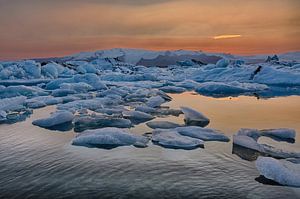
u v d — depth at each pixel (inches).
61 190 215.8
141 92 807.1
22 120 475.2
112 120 436.5
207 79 1284.4
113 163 265.3
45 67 1284.4
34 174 244.5
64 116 443.8
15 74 1176.2
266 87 954.1
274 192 209.5
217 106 602.5
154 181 228.2
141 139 327.3
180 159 273.0
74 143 320.5
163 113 506.6
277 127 406.3
